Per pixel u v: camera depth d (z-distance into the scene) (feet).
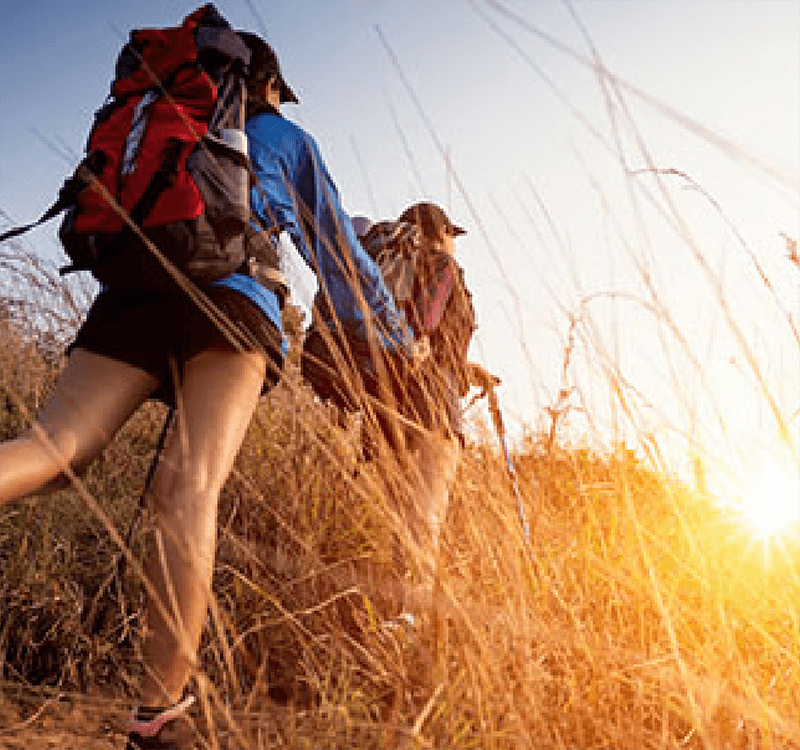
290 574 9.71
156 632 6.79
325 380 11.08
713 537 8.79
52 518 10.01
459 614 7.66
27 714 8.40
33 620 9.16
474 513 8.73
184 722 6.90
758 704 7.25
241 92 7.86
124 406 7.41
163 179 7.22
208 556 6.86
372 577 9.37
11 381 12.44
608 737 7.48
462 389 11.48
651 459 8.09
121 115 7.80
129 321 7.42
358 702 7.93
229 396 7.25
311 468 10.86
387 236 12.00
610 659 7.84
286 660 9.06
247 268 7.52
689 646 8.48
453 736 7.16
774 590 9.11
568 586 8.93
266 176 7.97
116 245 7.29
